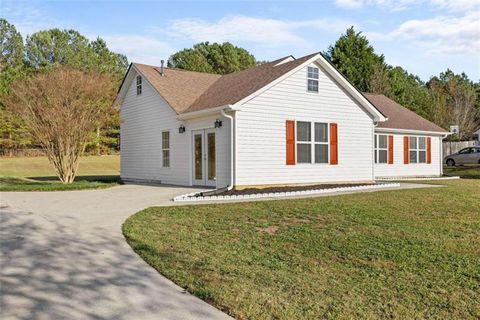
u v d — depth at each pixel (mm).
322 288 4828
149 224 8039
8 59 49000
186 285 4789
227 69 56375
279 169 15469
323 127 16828
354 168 17828
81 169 34906
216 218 8695
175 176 17688
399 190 14727
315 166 16516
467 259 6082
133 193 13773
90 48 51125
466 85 61188
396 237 7285
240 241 6840
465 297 4688
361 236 7289
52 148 17594
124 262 5645
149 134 19469
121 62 55156
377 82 39875
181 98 18000
